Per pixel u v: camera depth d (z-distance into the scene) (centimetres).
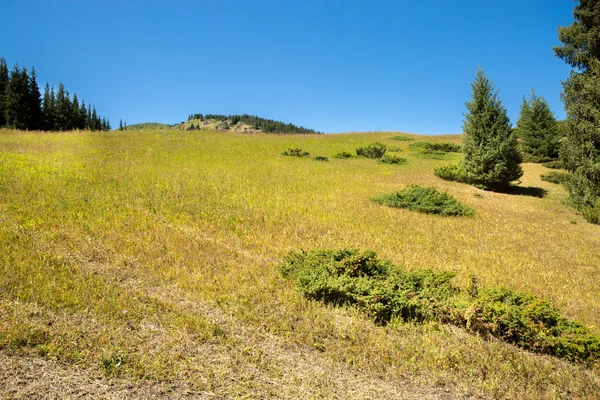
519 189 2145
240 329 492
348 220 1146
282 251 820
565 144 1775
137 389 361
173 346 432
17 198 965
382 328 530
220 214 1065
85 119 7956
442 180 2173
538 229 1273
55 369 372
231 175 1730
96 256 671
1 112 5450
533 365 473
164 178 1488
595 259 989
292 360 436
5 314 448
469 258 902
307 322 523
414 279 651
